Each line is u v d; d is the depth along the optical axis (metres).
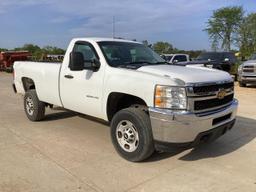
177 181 4.32
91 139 6.12
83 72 5.80
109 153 5.35
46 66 6.86
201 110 4.59
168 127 4.40
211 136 4.80
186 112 4.39
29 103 7.54
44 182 4.27
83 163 4.91
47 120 7.62
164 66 5.42
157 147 4.63
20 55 28.77
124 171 4.62
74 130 6.75
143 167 4.77
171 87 4.41
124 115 4.89
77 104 6.06
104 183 4.25
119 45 6.01
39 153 5.33
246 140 6.09
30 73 7.37
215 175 4.51
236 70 17.36
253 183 4.27
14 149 5.52
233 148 5.63
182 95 4.40
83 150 5.49
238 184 4.23
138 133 4.75
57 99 6.59
